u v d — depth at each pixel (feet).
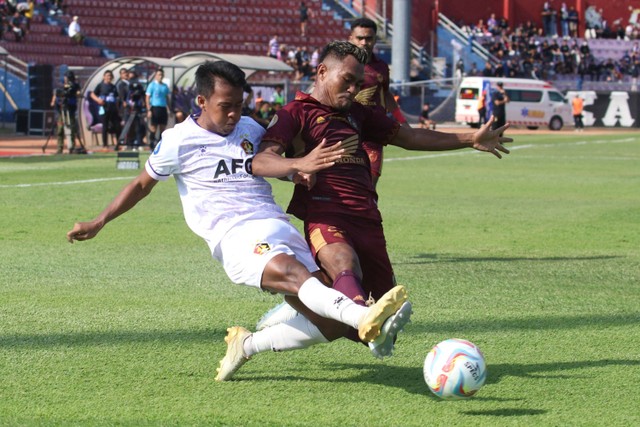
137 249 46.37
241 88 23.16
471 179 89.04
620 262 44.21
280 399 22.88
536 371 25.46
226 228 23.16
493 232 54.08
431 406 22.38
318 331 23.18
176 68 131.34
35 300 34.35
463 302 34.73
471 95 201.67
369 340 20.24
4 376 24.70
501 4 277.85
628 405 22.50
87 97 126.62
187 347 27.89
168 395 23.15
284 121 24.12
